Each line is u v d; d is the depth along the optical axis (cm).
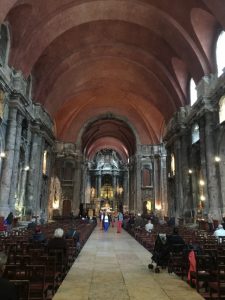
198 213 2320
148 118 4209
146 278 765
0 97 1844
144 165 4259
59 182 4050
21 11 1905
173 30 2220
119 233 2467
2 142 1933
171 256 839
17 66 2086
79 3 2117
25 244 781
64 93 3291
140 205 4141
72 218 3700
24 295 386
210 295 569
